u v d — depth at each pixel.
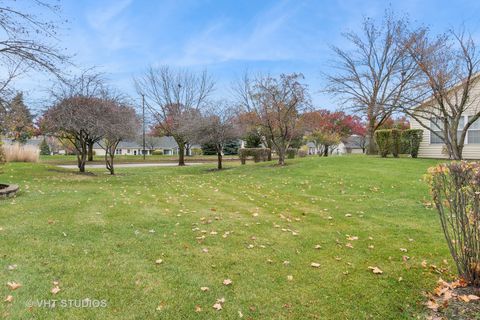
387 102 16.27
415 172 10.53
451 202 3.02
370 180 9.70
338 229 5.08
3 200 6.87
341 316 2.65
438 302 2.81
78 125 13.04
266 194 8.51
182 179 12.48
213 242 4.38
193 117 19.66
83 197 7.52
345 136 39.00
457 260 3.04
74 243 4.16
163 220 5.48
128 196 7.91
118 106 14.52
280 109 15.32
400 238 4.60
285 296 2.96
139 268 3.46
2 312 2.56
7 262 3.47
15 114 10.31
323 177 10.84
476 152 14.00
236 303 2.83
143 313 2.64
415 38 11.92
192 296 2.92
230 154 43.50
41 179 11.18
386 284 3.18
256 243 4.37
